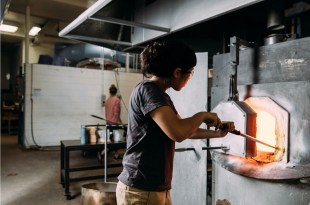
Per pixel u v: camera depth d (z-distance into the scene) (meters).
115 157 4.82
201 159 1.96
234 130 1.23
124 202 1.07
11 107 8.27
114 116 4.68
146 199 1.04
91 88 6.76
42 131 6.27
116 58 7.28
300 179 1.19
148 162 1.05
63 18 6.77
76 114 6.61
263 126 1.44
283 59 1.39
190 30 2.74
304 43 1.29
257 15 2.41
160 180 1.05
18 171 4.25
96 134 3.59
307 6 2.34
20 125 6.45
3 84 10.45
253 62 1.54
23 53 8.75
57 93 6.39
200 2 1.88
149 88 1.03
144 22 2.57
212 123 1.13
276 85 1.38
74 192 3.35
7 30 7.47
